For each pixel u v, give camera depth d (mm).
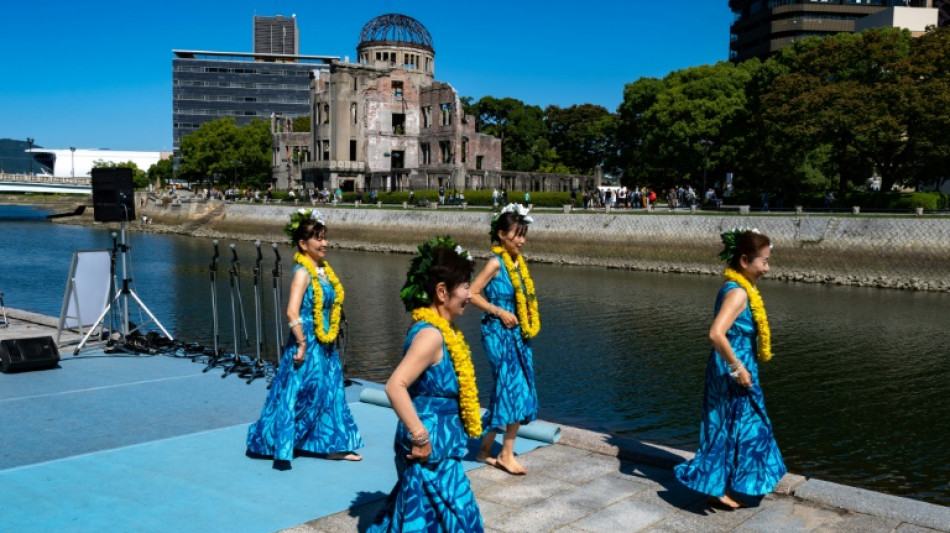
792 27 109375
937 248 39656
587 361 21844
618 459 7402
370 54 100812
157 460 7102
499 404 6789
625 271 50125
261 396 9656
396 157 101562
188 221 92750
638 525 5770
